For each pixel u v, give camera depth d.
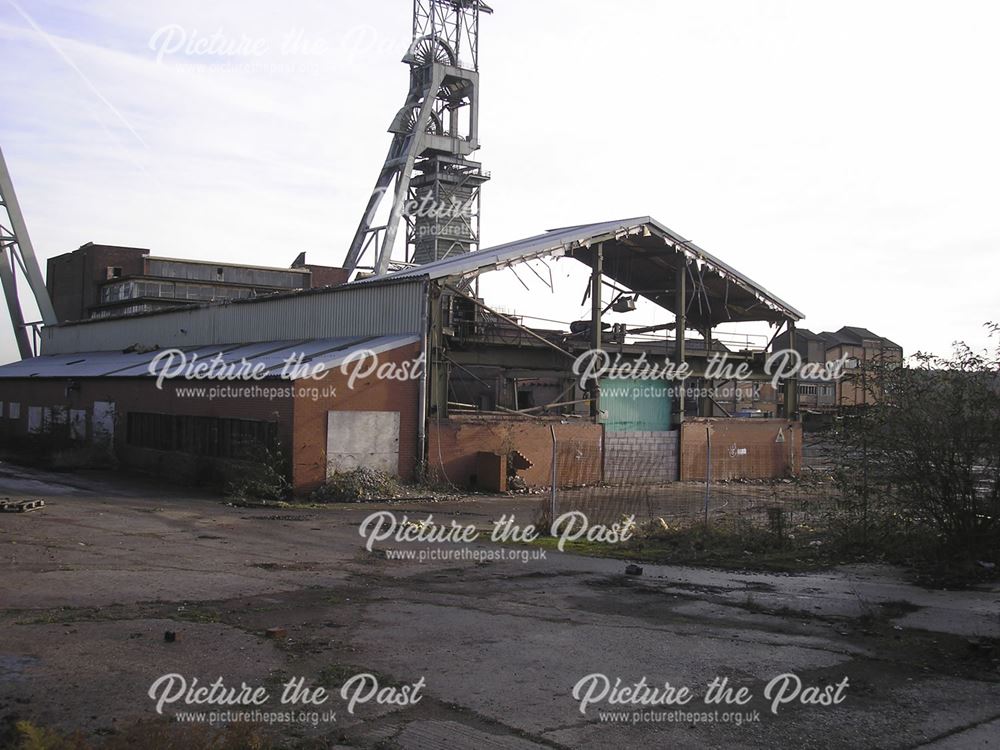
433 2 54.22
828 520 15.32
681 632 8.79
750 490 29.69
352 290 29.50
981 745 5.79
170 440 28.55
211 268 61.19
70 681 6.70
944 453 12.29
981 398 11.95
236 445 25.20
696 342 40.44
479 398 34.91
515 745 5.71
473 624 9.08
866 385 13.78
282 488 22.94
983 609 9.70
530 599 10.51
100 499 20.92
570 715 6.29
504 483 26.45
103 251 61.78
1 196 51.06
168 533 15.68
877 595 10.56
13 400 40.53
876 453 13.18
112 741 5.20
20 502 18.03
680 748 5.71
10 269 52.22
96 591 10.22
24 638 7.89
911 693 6.82
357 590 10.91
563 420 30.19
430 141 53.38
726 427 35.53
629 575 12.27
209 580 11.24
